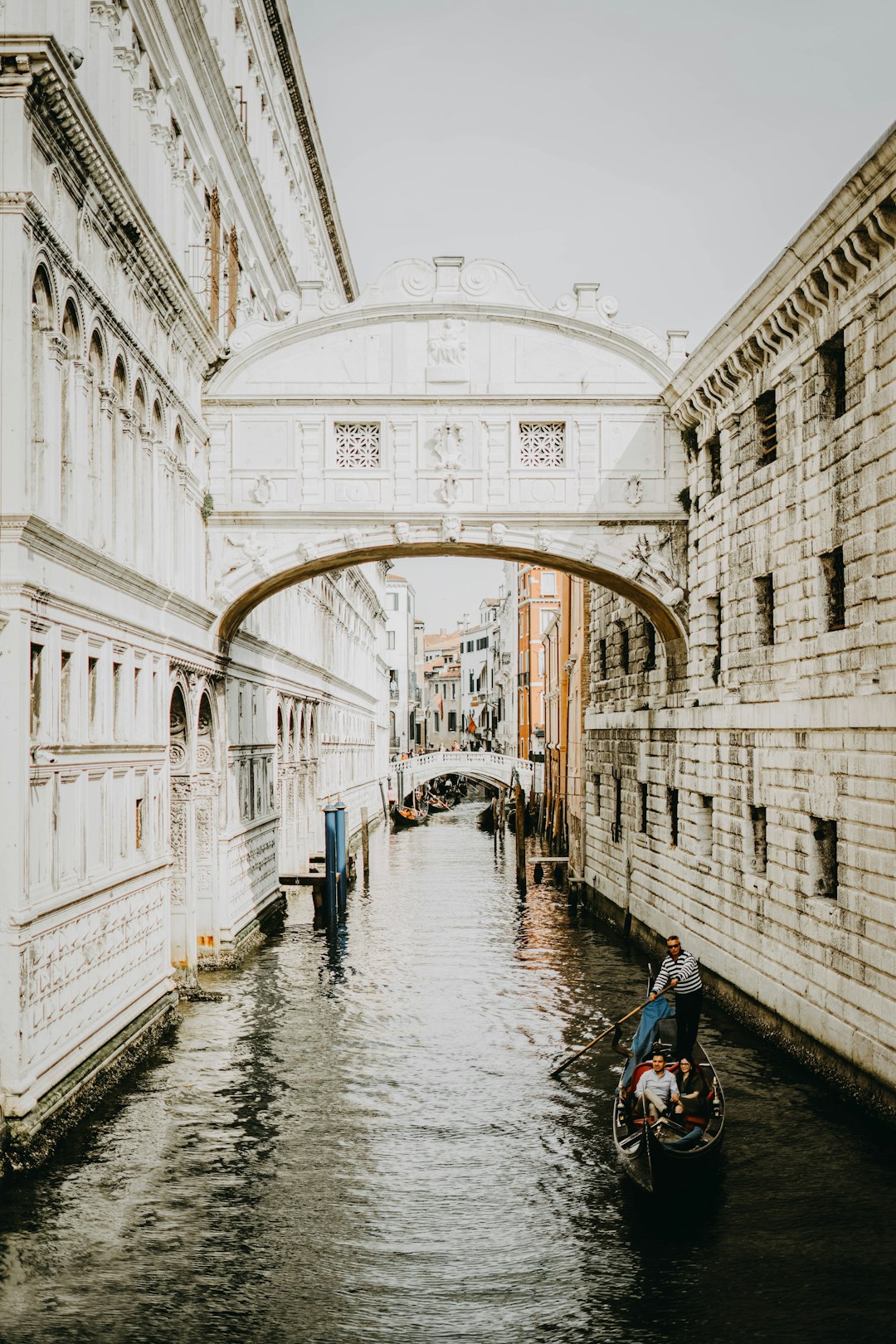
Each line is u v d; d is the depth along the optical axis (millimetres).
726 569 21719
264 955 27375
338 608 52125
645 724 28078
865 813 15562
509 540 24094
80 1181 13781
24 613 12867
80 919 15047
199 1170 14203
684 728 24578
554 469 24094
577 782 39531
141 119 18609
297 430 23938
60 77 13070
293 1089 17219
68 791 14703
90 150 14719
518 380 24078
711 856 23453
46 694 13812
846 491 16266
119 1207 13141
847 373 16375
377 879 43125
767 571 19516
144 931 18375
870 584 15398
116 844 16844
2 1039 12875
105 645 16250
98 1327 10750
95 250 15930
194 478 22547
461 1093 17219
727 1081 17250
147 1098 16688
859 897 15742
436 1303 11219
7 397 12867
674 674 25672
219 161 25047
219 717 24844
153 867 18734
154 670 19141
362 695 62969
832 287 16469
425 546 24438
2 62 12578
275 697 33094
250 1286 11508
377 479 23922
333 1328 10781
